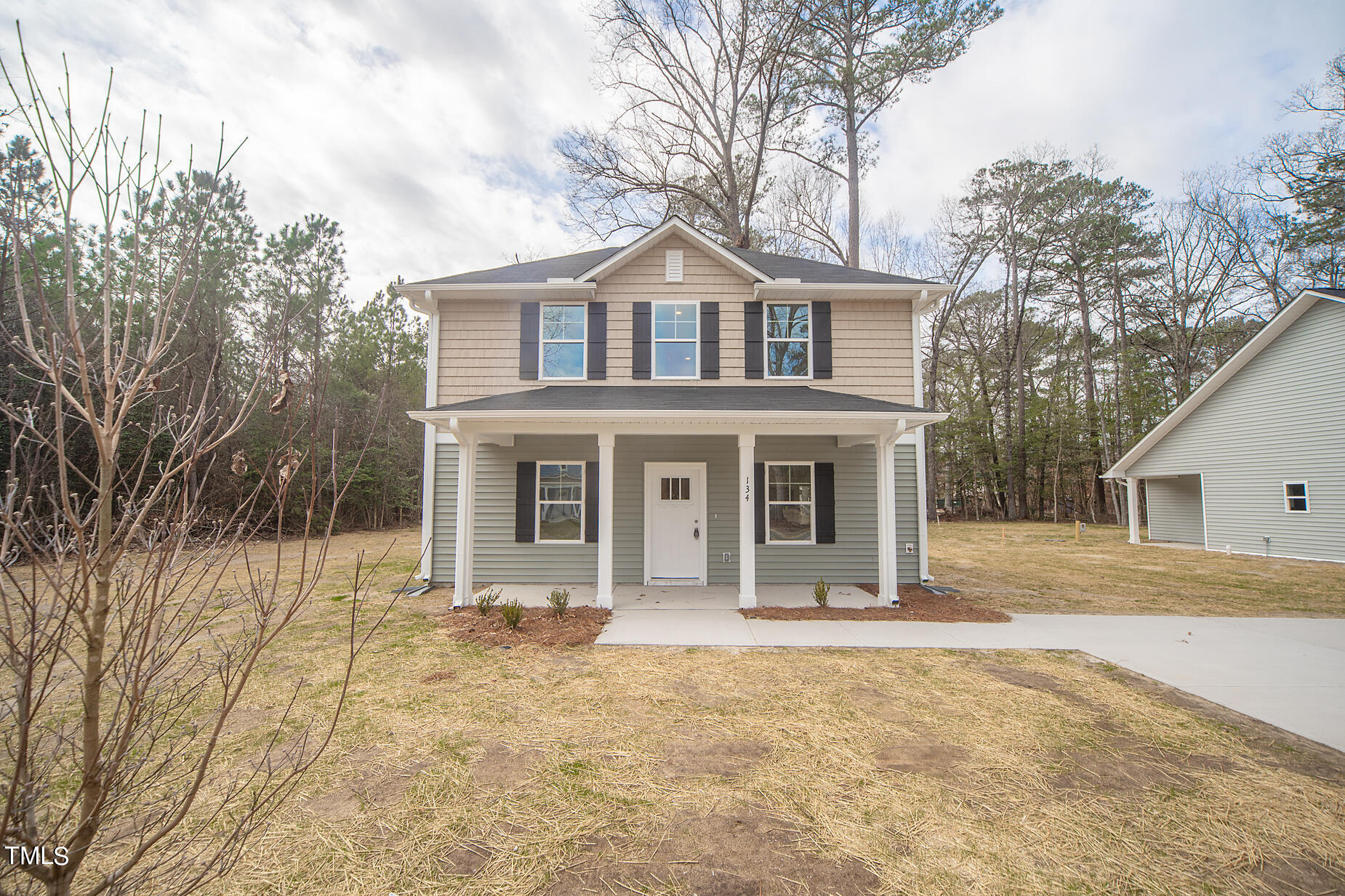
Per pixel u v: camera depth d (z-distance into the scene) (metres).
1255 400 15.47
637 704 4.92
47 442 1.68
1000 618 7.91
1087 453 29.27
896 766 3.87
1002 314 31.53
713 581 10.23
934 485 31.08
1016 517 30.42
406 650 6.43
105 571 1.78
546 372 10.55
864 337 10.52
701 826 3.20
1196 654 6.36
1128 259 26.31
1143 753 4.07
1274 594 10.01
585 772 3.78
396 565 13.02
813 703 4.94
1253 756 4.03
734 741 4.23
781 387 10.34
